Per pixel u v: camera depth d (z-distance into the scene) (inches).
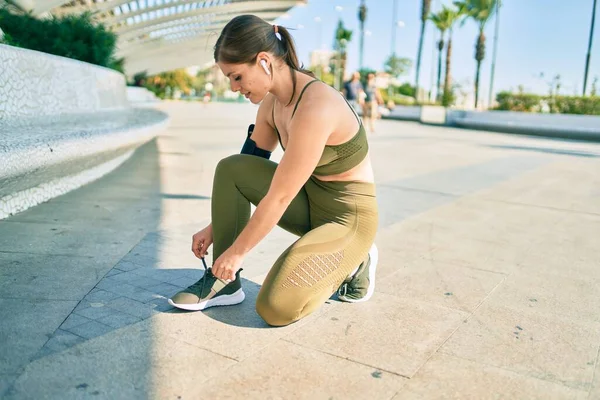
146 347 71.1
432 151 366.0
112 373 64.0
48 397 58.3
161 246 119.5
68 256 107.8
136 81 1413.6
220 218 83.7
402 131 608.7
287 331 78.3
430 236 140.1
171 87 2352.4
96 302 85.4
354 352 72.6
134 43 853.8
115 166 234.5
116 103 321.1
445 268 112.8
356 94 568.1
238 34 68.5
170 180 210.5
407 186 217.5
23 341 70.5
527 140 540.7
